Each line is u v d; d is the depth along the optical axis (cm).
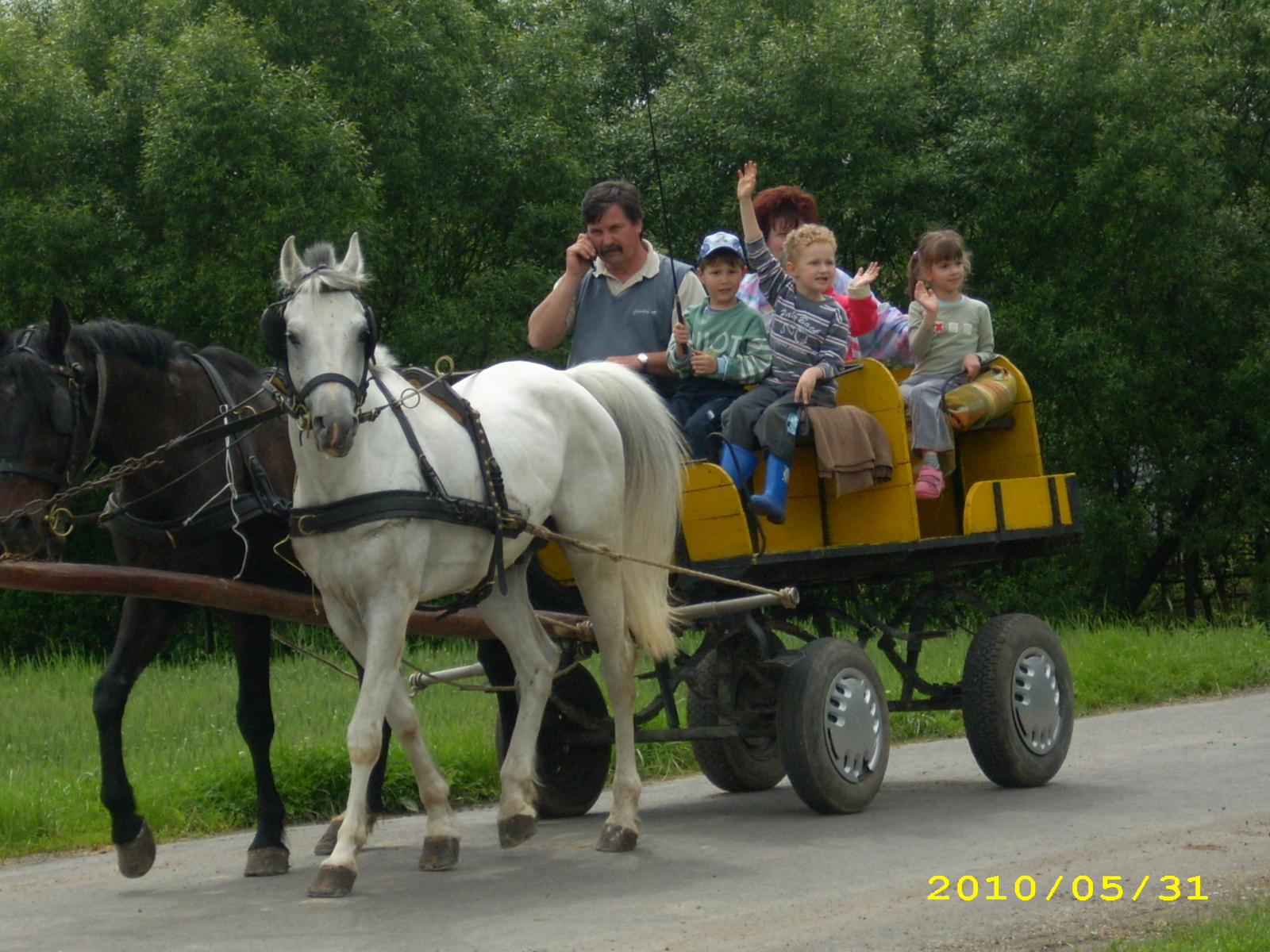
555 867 601
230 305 1761
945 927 485
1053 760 764
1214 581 2422
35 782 802
